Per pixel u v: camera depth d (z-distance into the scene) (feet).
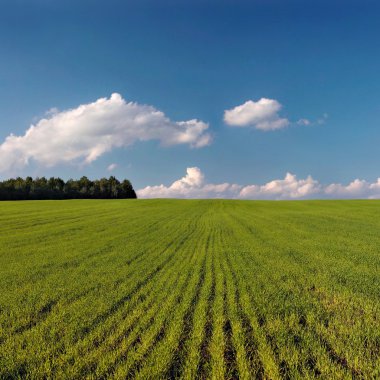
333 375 16.98
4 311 28.19
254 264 47.50
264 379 16.88
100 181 568.41
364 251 57.72
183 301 29.89
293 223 109.29
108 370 17.99
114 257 54.03
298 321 24.89
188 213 160.25
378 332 22.24
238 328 23.36
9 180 504.84
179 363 18.75
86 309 28.14
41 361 18.95
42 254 56.95
